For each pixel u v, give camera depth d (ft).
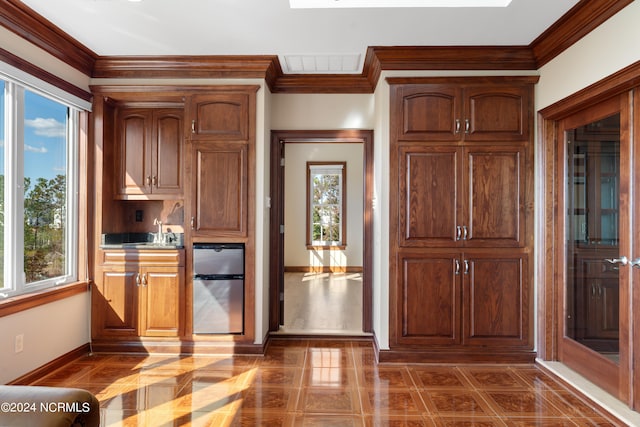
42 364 10.21
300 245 28.81
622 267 8.63
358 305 17.94
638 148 8.23
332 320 15.34
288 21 9.62
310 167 28.76
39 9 9.02
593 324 9.70
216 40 10.71
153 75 12.19
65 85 10.77
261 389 9.64
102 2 8.73
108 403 8.85
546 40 10.48
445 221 11.55
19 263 9.61
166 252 12.12
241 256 12.07
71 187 11.77
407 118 11.55
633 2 7.73
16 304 9.20
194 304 12.09
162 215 14.16
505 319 11.49
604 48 8.59
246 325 12.09
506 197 11.51
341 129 13.70
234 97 12.09
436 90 11.54
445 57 11.37
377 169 12.78
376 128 13.14
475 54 11.28
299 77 13.41
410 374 10.66
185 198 12.12
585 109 9.93
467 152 11.52
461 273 11.51
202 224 12.11
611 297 9.04
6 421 4.40
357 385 9.93
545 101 11.03
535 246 11.48
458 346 11.48
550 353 11.21
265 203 12.55
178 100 12.53
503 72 11.55
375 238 13.26
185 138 12.11
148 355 11.98
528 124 11.50
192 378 10.27
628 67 7.75
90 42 10.83
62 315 10.93
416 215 11.56
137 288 12.14
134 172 13.19
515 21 9.59
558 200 11.13
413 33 10.28
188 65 12.02
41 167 10.55
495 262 11.50
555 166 11.18
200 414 8.38
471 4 8.93
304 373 10.67
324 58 11.96
